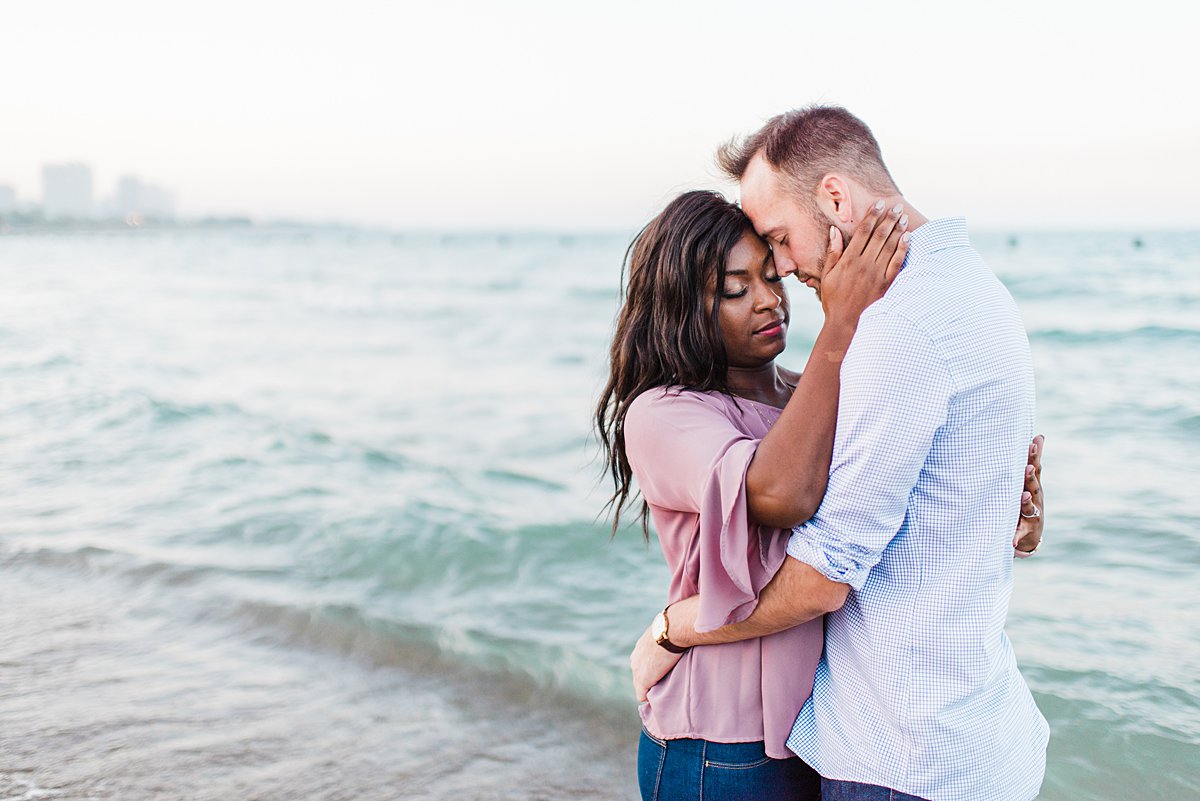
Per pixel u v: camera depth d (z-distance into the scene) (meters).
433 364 15.65
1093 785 3.07
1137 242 56.47
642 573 5.12
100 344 17.12
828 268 1.65
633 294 1.87
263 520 5.98
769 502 1.53
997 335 1.51
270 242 153.00
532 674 3.88
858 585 1.51
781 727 1.70
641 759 1.87
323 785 3.04
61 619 4.44
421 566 5.21
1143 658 3.78
